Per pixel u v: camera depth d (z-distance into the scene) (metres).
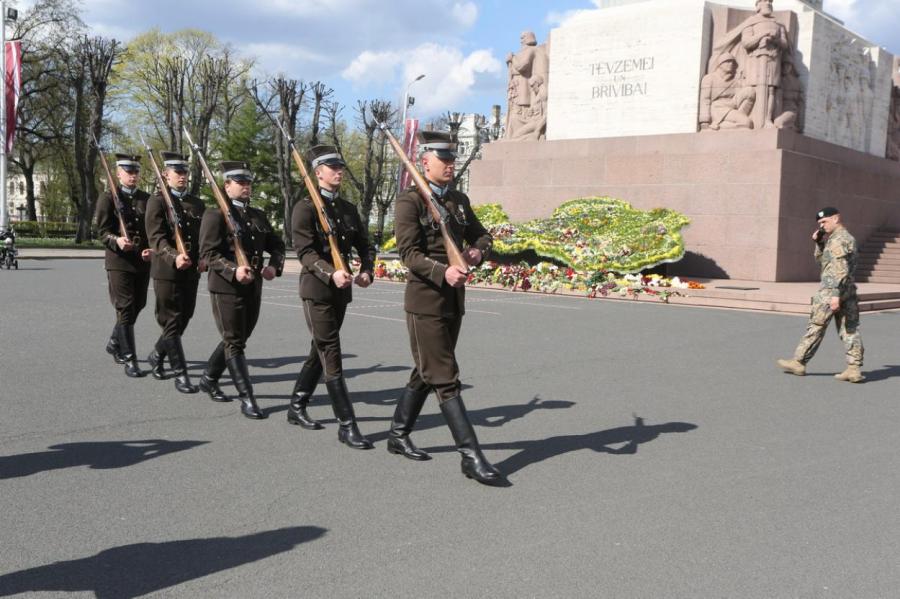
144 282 7.55
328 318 5.22
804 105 21.48
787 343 10.27
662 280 17.12
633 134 22.44
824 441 5.52
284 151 44.28
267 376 7.52
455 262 4.62
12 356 8.06
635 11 22.39
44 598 3.02
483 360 8.48
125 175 7.47
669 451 5.17
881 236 23.86
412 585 3.18
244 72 50.50
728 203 20.41
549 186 23.67
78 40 41.91
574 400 6.62
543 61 24.69
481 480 4.45
